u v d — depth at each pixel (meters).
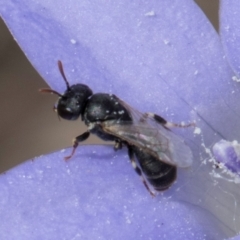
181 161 0.07
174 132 0.08
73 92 0.08
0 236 0.07
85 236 0.07
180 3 0.08
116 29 0.08
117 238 0.07
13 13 0.08
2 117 0.10
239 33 0.08
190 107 0.08
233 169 0.07
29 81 0.10
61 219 0.07
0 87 0.10
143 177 0.08
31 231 0.07
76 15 0.08
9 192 0.07
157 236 0.07
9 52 0.10
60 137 0.10
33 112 0.10
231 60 0.08
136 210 0.08
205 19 0.08
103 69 0.08
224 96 0.08
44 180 0.07
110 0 0.08
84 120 0.08
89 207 0.07
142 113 0.08
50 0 0.08
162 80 0.08
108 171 0.08
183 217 0.08
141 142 0.07
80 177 0.08
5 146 0.10
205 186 0.08
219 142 0.08
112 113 0.07
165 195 0.08
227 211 0.08
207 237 0.08
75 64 0.08
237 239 0.07
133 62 0.08
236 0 0.08
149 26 0.08
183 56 0.08
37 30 0.08
